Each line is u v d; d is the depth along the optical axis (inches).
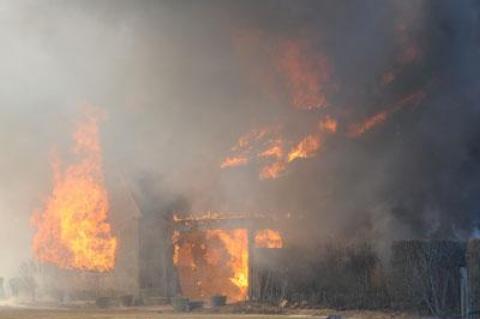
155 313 1195.3
